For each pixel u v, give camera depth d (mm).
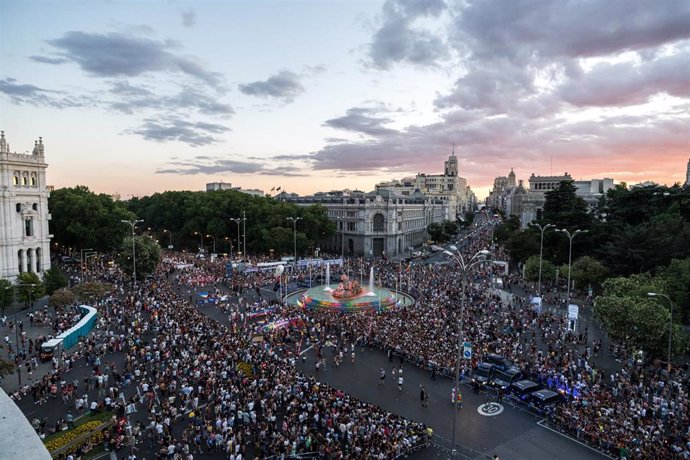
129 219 121750
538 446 35969
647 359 50750
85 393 43344
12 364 43062
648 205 102812
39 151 91750
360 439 33656
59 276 79500
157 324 61031
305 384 42656
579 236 96438
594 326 68125
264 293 89875
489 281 98000
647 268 77562
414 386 47062
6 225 84688
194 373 44312
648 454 32344
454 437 33656
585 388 43188
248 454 33188
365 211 159750
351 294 84812
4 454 13328
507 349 52688
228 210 146625
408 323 62281
